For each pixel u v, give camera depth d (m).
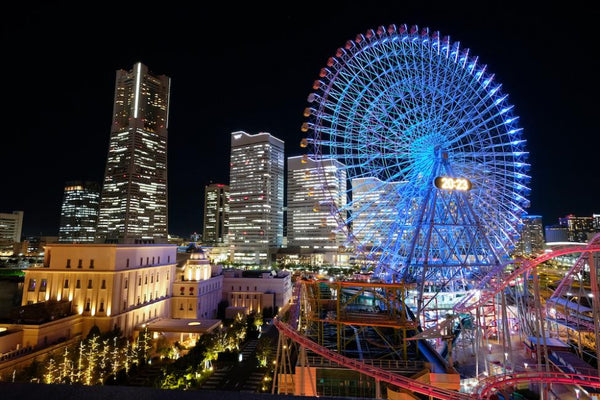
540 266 133.00
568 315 88.31
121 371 83.44
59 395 6.48
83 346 80.56
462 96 75.50
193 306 136.12
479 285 76.44
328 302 80.31
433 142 75.69
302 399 6.55
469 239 79.06
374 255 77.06
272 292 160.50
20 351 77.81
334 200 73.44
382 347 59.12
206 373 87.94
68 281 104.75
